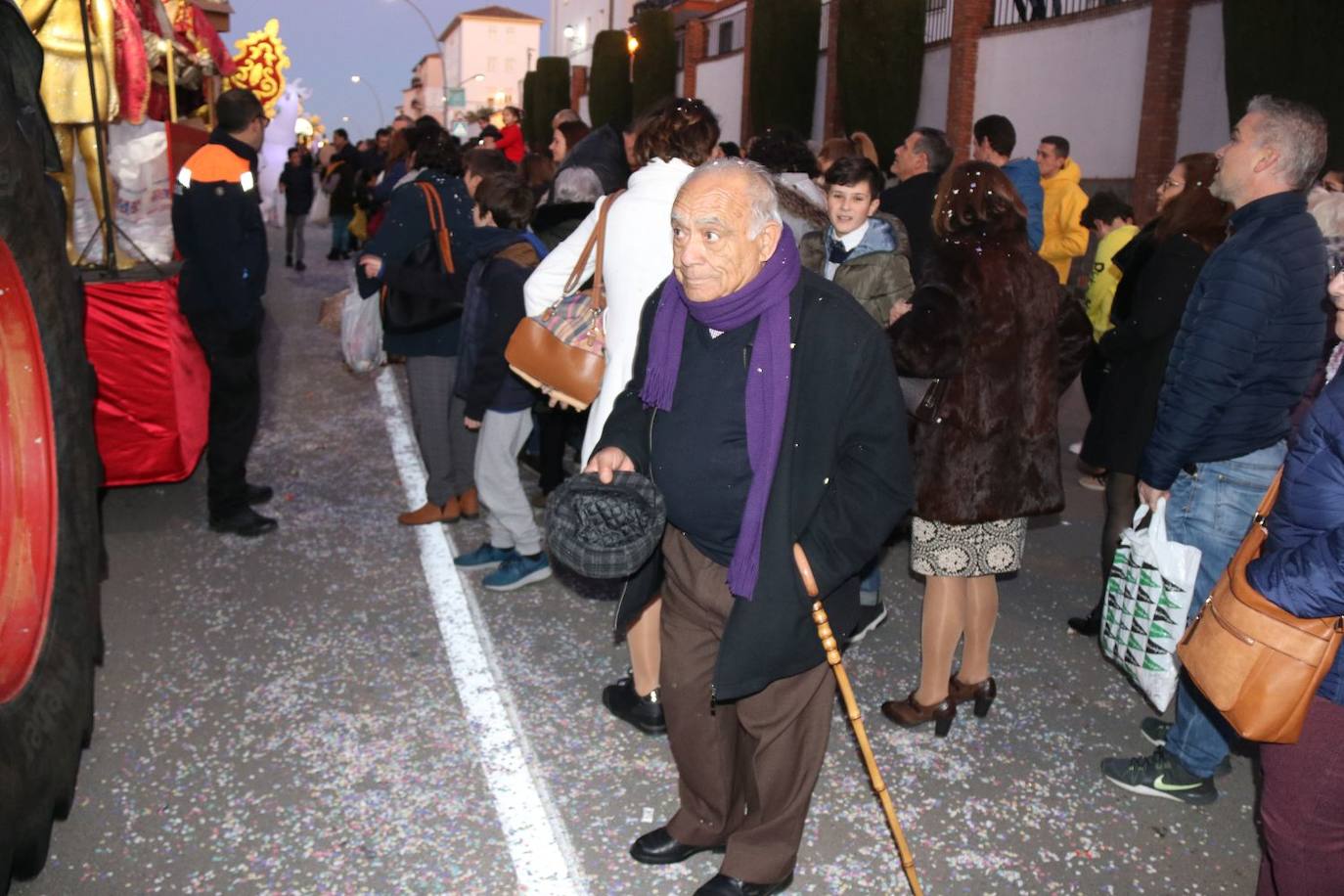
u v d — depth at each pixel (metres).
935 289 3.02
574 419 5.59
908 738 3.45
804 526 2.32
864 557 2.37
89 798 3.01
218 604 4.30
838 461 2.37
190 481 5.86
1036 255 3.13
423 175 4.90
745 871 2.55
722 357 2.33
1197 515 3.12
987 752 3.38
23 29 2.84
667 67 26.05
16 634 2.57
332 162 16.69
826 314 2.28
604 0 51.66
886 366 2.31
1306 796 2.12
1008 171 5.96
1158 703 3.08
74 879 2.69
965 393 3.05
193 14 7.30
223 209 4.63
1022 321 3.05
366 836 2.88
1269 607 2.07
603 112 29.06
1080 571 4.95
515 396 4.27
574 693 3.66
